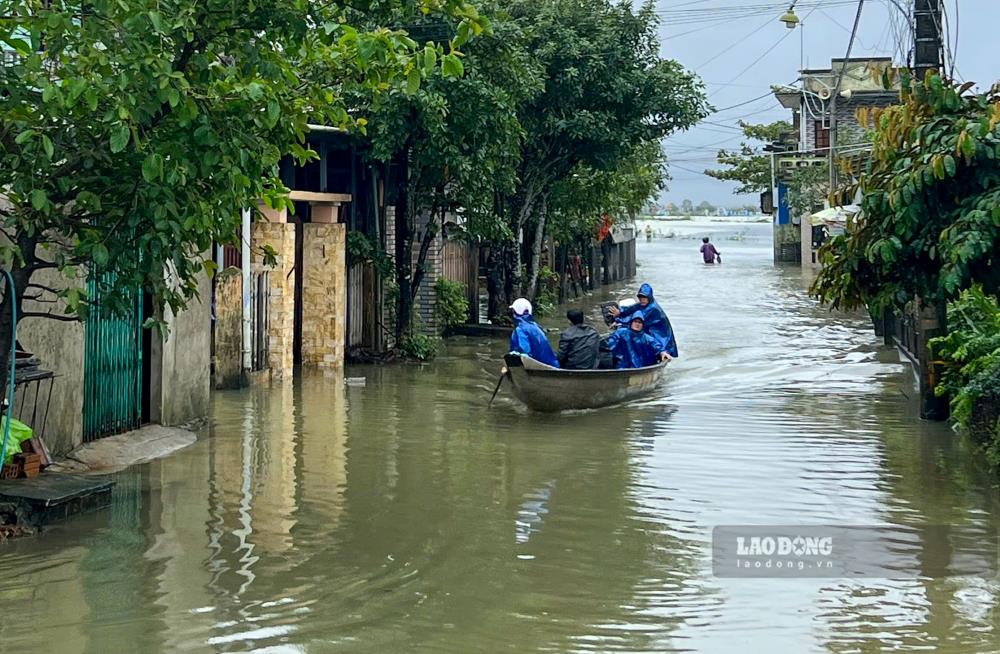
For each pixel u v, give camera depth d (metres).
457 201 22.39
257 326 19.39
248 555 9.81
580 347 18.02
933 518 11.16
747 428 15.84
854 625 8.34
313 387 19.19
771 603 8.79
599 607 8.68
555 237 34.03
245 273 18.72
